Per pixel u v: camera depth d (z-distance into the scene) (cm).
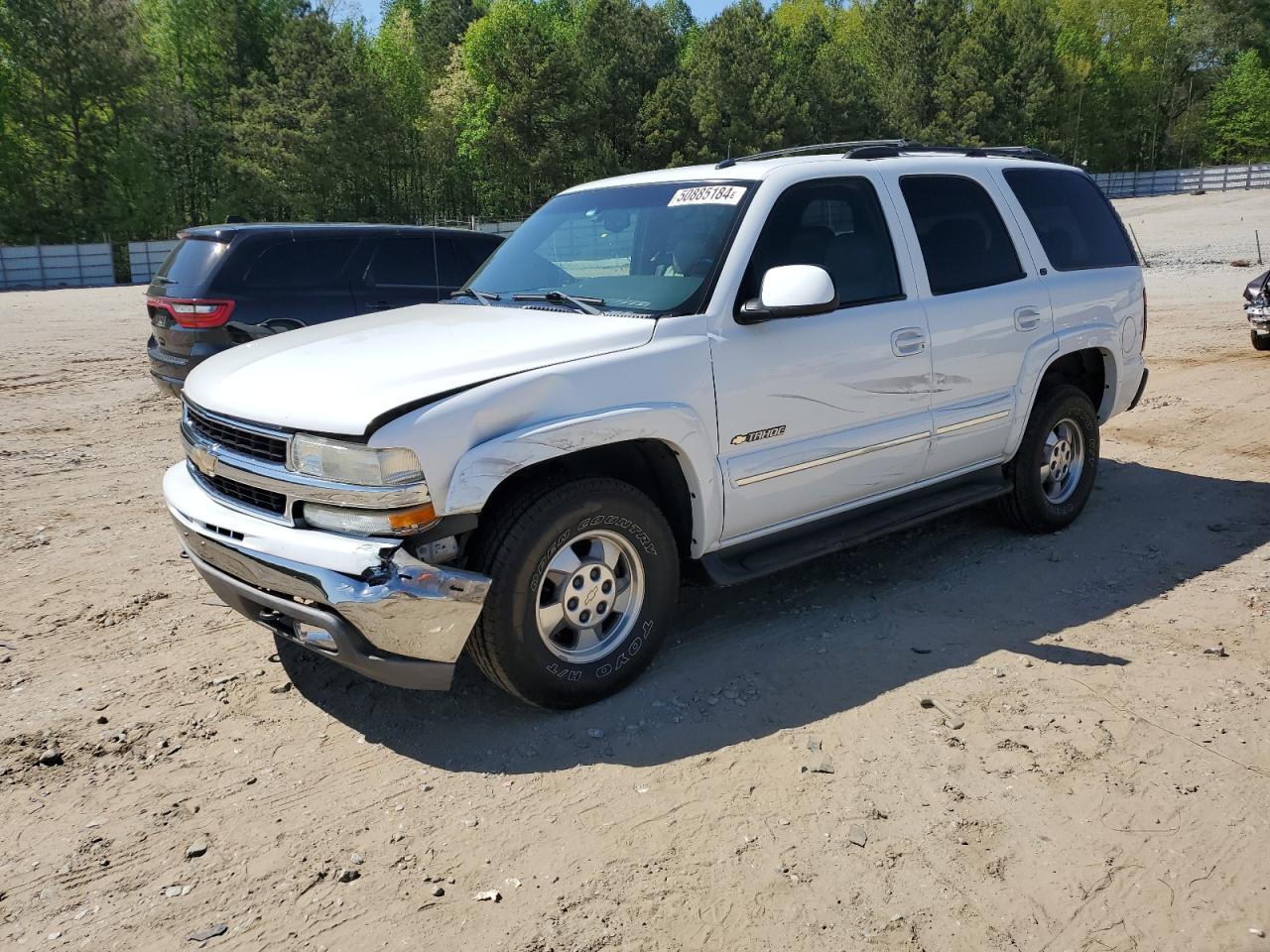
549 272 453
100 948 259
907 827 300
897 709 369
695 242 411
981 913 264
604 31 6838
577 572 362
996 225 518
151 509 662
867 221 455
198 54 6762
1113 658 407
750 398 397
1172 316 1476
